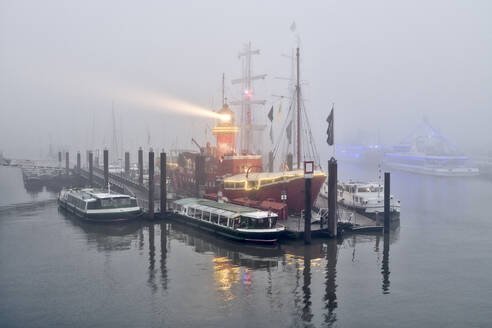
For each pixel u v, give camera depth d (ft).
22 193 344.28
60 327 96.27
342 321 99.25
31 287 121.49
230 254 155.02
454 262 147.54
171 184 322.55
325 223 189.98
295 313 103.50
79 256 153.28
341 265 142.31
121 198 219.82
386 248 165.68
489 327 96.58
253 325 97.14
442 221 227.61
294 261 146.30
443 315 102.89
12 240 177.78
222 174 244.83
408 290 119.34
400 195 345.51
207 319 100.17
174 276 130.62
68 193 253.03
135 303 109.60
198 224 197.47
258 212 176.24
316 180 201.36
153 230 197.16
